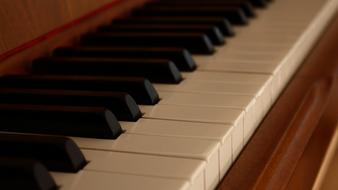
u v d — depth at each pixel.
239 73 0.43
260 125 0.40
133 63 0.42
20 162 0.29
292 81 0.48
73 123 0.34
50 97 0.36
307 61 0.52
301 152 0.39
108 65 0.42
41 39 0.45
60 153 0.31
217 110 0.37
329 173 0.59
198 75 0.43
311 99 0.45
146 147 0.33
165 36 0.47
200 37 0.47
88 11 0.50
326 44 0.56
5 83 0.40
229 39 0.51
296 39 0.50
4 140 0.31
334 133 0.44
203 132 0.34
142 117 0.36
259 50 0.48
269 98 0.42
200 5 0.59
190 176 0.30
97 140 0.33
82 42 0.49
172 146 0.33
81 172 0.31
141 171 0.30
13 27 0.41
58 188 0.30
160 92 0.40
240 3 0.58
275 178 0.35
